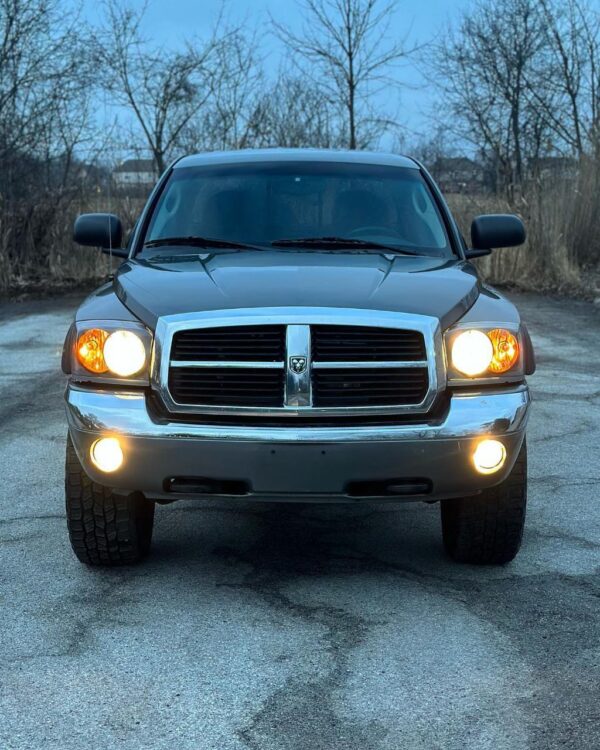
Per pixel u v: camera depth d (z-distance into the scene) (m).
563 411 6.87
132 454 3.41
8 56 16.81
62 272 15.38
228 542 4.29
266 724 2.68
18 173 16.47
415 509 4.80
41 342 10.09
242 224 4.62
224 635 3.28
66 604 3.55
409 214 4.73
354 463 3.37
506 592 3.66
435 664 3.05
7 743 2.58
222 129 19.66
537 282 14.38
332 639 3.24
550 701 2.80
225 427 3.38
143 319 3.51
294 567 3.96
